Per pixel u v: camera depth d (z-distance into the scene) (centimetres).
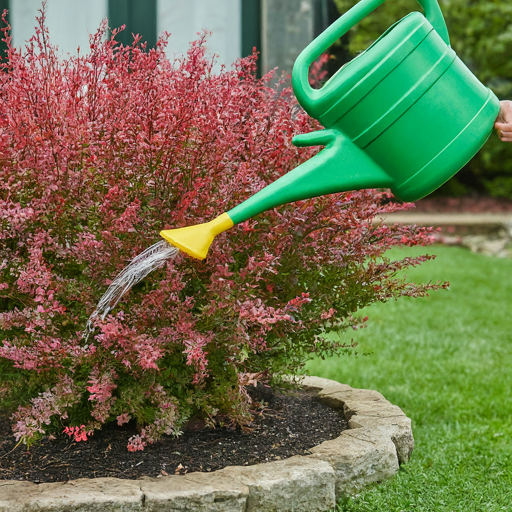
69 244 252
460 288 921
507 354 585
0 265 237
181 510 218
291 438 286
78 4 538
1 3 516
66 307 255
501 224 1483
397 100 185
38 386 262
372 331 660
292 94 291
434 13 196
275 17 607
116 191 228
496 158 1933
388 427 290
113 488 220
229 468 241
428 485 283
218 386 263
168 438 276
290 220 259
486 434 370
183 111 234
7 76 247
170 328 241
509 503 277
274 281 272
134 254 239
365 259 292
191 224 240
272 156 263
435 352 582
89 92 247
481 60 1716
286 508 234
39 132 243
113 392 262
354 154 191
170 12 577
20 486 221
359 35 1611
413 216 1705
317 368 520
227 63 600
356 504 256
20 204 249
